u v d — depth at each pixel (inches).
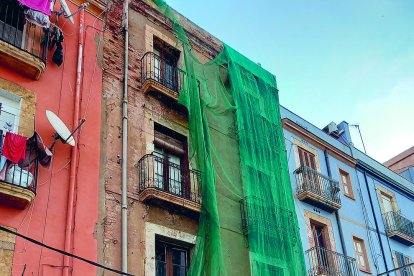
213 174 542.9
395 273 795.4
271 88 744.3
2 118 414.0
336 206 729.6
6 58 429.1
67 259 386.6
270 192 606.2
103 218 432.8
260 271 528.4
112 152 476.4
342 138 974.4
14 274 354.3
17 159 376.8
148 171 484.7
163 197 473.4
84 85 491.2
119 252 427.5
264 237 555.8
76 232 406.6
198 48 677.9
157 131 548.4
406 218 905.5
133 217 455.5
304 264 586.2
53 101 456.1
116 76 532.4
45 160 407.5
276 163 649.0
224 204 555.2
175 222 488.4
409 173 1223.5
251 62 736.3
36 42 473.1
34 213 388.2
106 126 486.9
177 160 554.6
